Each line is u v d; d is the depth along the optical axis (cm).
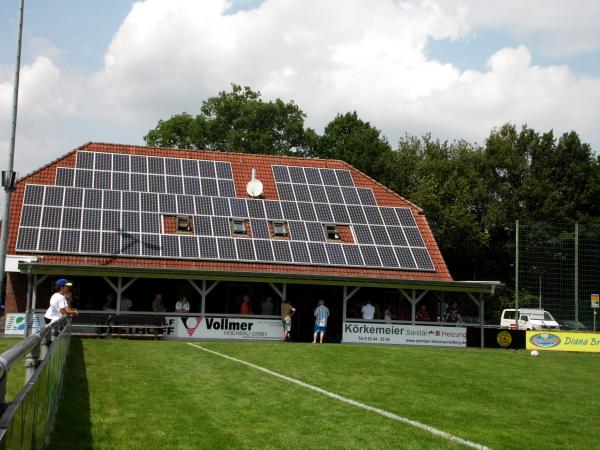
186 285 3272
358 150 6184
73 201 3158
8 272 3012
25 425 505
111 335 2780
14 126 2688
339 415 1220
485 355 2619
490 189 6216
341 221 3491
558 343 3169
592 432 1202
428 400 1443
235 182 3653
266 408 1255
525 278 4266
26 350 532
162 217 3231
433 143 6500
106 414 1141
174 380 1538
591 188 5981
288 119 6631
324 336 3391
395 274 3291
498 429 1173
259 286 3381
